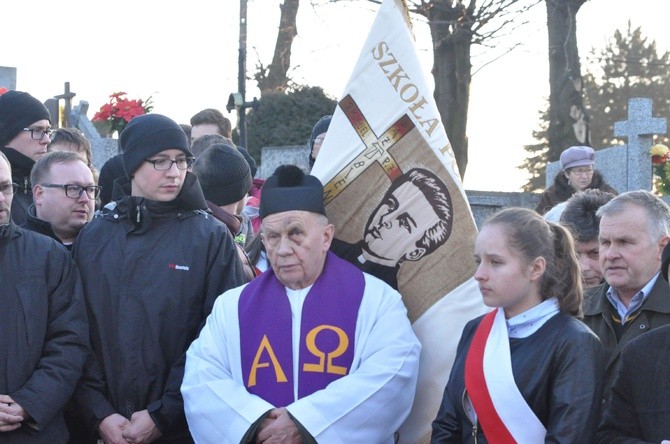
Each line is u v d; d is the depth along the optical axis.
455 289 4.44
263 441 3.97
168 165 4.48
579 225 4.55
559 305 3.76
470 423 3.76
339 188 4.53
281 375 4.12
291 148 12.91
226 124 7.64
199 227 4.53
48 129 6.22
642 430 3.51
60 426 4.35
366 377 4.04
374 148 4.53
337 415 3.97
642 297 4.04
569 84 16.28
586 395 3.55
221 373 4.19
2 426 4.15
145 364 4.36
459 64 16.36
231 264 4.55
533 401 3.63
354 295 4.22
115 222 4.53
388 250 4.50
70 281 4.41
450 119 16.42
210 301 4.46
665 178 11.90
